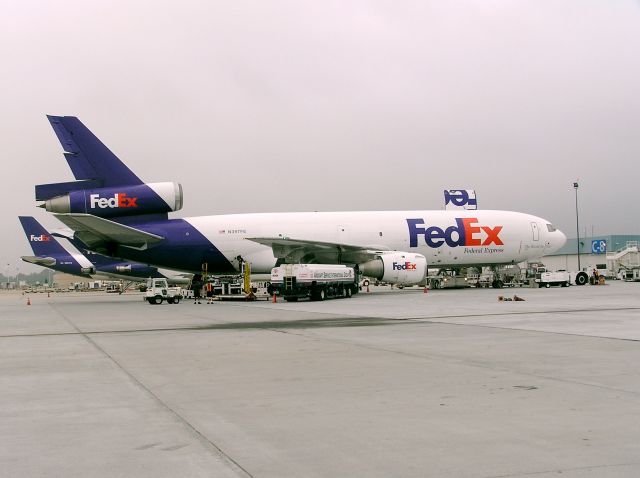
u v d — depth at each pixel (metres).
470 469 5.99
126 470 6.18
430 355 14.07
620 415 8.02
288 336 19.22
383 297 45.97
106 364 13.98
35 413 8.95
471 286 65.12
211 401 9.54
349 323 23.55
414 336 18.31
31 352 16.69
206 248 51.22
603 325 20.75
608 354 13.80
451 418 8.05
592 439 6.91
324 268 42.91
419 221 54.69
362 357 14.02
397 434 7.33
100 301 58.41
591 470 5.87
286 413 8.58
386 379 11.09
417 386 10.33
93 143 48.06
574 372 11.45
